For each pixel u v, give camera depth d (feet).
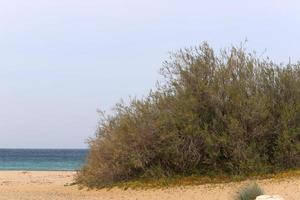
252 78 80.23
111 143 79.92
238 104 76.38
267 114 75.87
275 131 76.43
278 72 80.74
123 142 78.74
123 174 79.97
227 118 76.48
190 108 77.77
